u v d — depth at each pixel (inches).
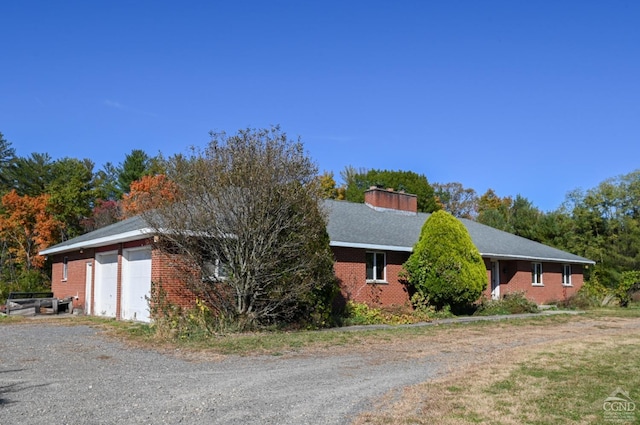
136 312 737.0
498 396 319.9
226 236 604.4
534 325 743.1
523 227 1881.2
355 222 966.4
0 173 2187.5
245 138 617.9
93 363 428.8
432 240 887.1
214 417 271.3
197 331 586.2
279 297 620.1
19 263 1615.4
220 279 628.7
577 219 1872.5
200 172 607.2
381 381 363.3
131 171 2208.4
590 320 817.5
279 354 479.5
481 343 559.5
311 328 671.1
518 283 1148.5
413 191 2079.2
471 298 884.6
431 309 876.6
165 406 291.3
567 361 440.1
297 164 630.5
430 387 343.0
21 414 273.6
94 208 1780.3
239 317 620.7
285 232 628.4
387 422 266.5
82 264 952.3
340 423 264.5
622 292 1196.5
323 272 662.5
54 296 1096.8
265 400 307.4
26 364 422.9
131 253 767.1
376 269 901.8
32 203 1624.0
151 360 443.8
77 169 1841.8
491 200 2529.5
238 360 448.1
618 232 1823.3
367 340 569.0
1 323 753.6
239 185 605.0
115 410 282.5
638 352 486.9
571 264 1323.8
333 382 359.6
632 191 1850.4
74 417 268.8
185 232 603.8
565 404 302.2
